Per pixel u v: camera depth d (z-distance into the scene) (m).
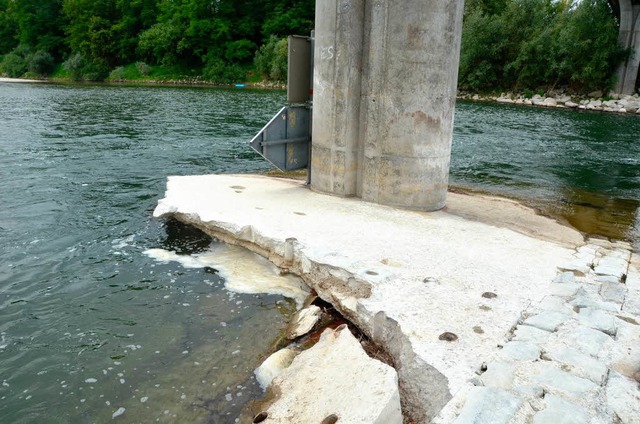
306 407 3.35
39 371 4.04
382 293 4.41
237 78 56.84
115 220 7.64
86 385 3.88
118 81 61.09
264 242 6.03
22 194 9.01
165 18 63.56
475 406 2.87
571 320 3.96
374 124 7.30
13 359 4.20
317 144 8.02
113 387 3.85
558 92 39.66
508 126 22.62
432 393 3.30
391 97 7.03
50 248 6.52
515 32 41.53
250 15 60.09
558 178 12.27
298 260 5.59
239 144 15.37
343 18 7.08
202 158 13.04
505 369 3.26
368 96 7.30
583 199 10.20
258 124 20.28
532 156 15.20
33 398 3.73
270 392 3.71
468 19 44.19
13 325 4.71
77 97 31.52
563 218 8.57
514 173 12.68
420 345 3.60
